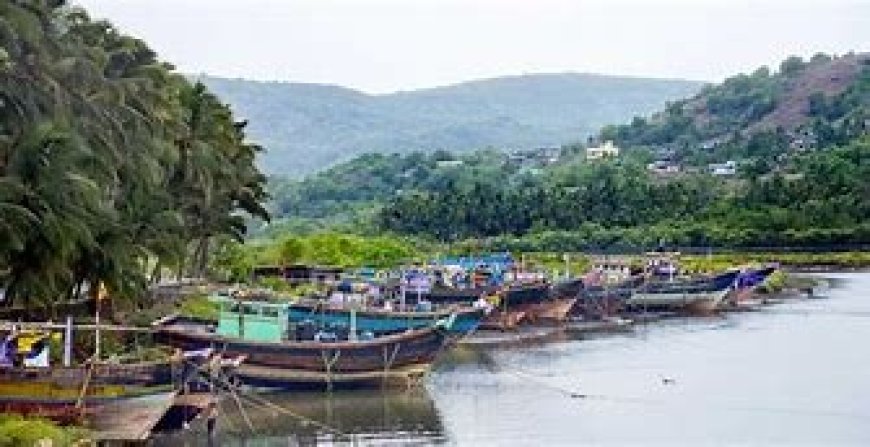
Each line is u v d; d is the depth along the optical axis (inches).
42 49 2719.0
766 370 3272.6
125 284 2674.7
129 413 2062.0
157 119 3447.3
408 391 2898.6
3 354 2081.7
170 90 3878.0
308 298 3270.2
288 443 2284.7
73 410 2026.3
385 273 4606.3
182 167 3934.5
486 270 4734.3
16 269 2410.2
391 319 3201.3
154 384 2110.0
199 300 3592.5
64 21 3299.7
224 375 2475.4
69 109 2770.7
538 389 2957.7
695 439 2365.9
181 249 3309.5
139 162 3102.9
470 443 2313.0
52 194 2401.6
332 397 2797.7
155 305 3314.5
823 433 2425.0
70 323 2119.8
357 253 5634.8
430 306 3641.7
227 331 2871.6
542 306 4286.4
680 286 5004.9
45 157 2425.0
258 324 2881.4
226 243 5044.3
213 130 4215.1
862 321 4648.1
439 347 2984.7
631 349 3786.9
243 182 4677.7
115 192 3034.0
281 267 4734.3
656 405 2733.8
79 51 3034.0
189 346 2642.7
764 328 4411.9
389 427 2459.4
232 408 2603.3
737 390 2935.5
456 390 2930.6
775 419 2568.9
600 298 4712.1
